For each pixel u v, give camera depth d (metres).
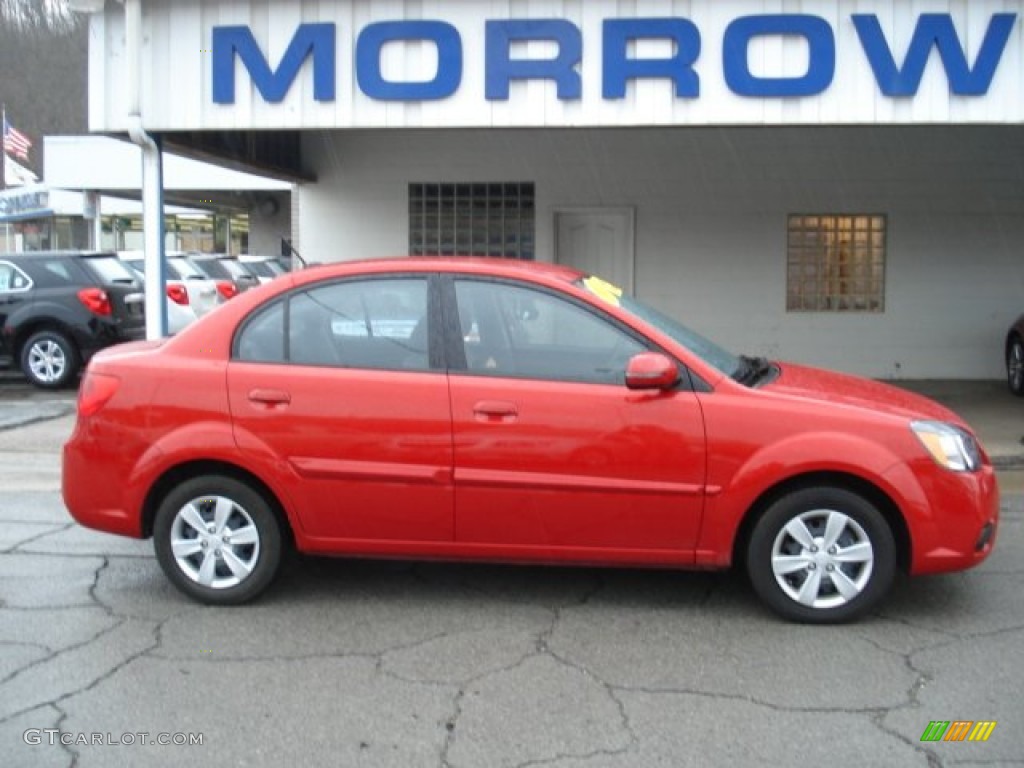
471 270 5.18
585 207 13.36
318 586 5.62
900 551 5.01
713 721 4.04
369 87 9.27
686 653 4.69
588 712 4.12
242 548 5.29
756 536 4.98
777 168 13.13
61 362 12.91
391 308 5.17
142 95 9.54
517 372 5.04
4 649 4.76
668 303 13.41
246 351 5.21
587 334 5.08
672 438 4.89
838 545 4.96
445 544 5.10
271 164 12.61
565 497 4.96
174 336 5.36
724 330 13.36
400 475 5.02
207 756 3.78
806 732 3.94
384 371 5.09
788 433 4.86
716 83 8.97
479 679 4.43
